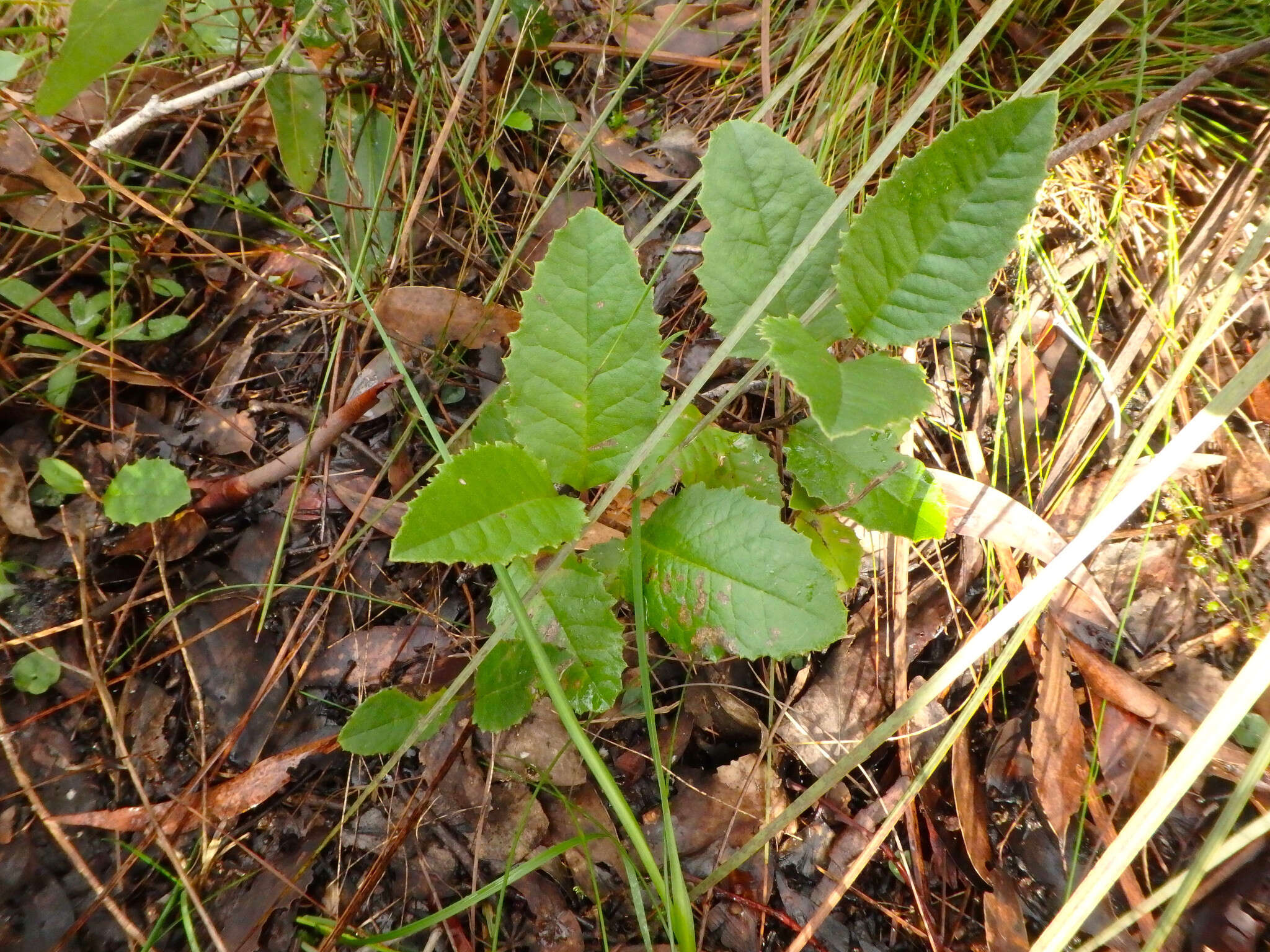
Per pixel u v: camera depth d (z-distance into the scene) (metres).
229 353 0.39
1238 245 0.38
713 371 0.27
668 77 0.46
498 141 0.43
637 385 0.29
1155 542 0.35
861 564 0.35
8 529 0.33
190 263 0.40
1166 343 0.37
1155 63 0.40
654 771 0.33
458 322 0.37
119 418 0.37
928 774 0.28
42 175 0.34
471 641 0.34
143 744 0.32
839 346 0.34
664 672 0.34
